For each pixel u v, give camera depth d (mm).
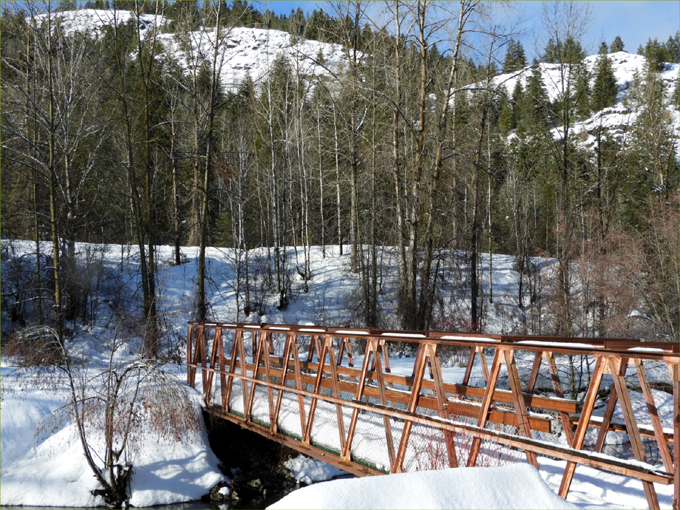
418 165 21016
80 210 27781
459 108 25062
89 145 26375
